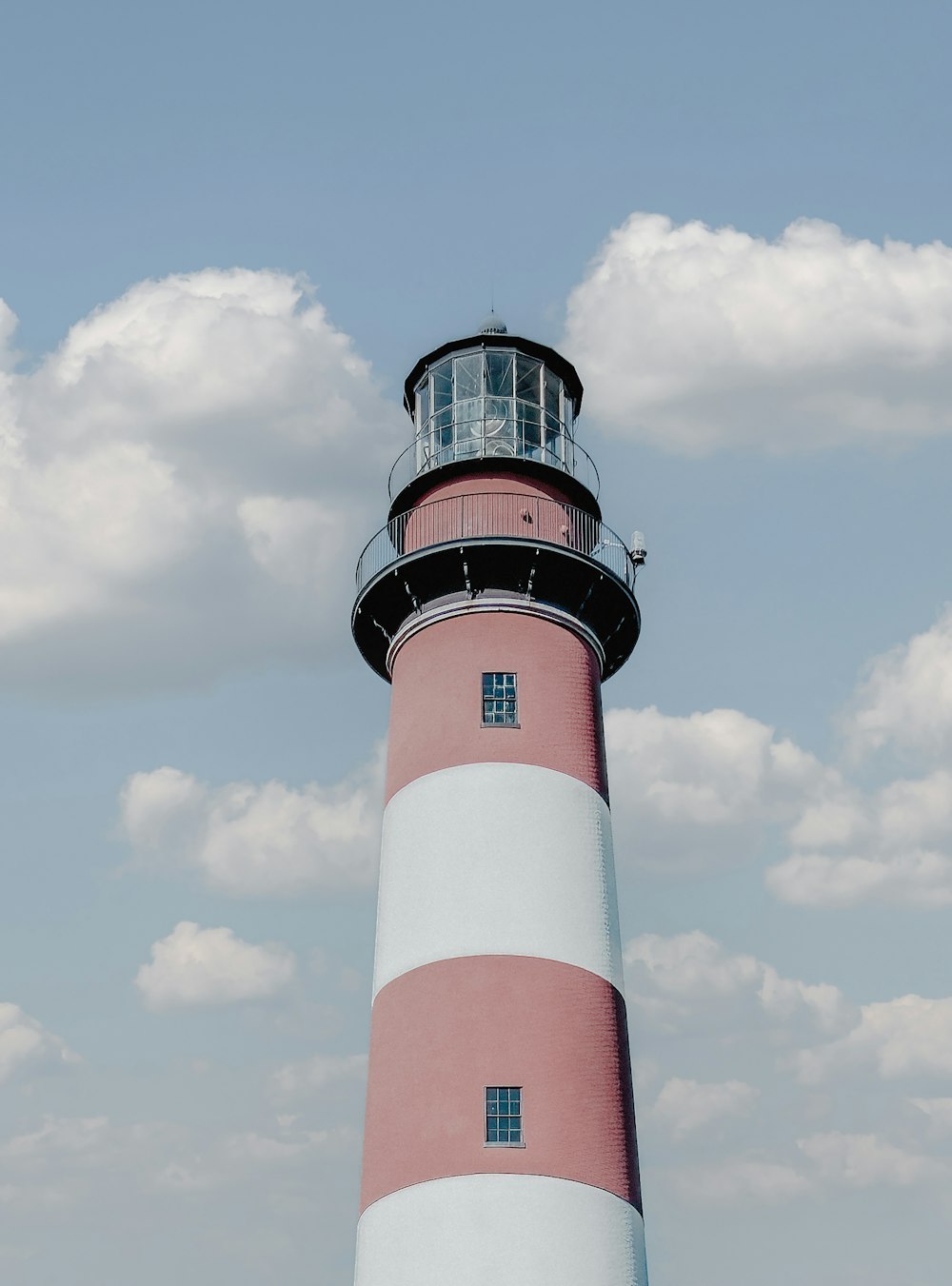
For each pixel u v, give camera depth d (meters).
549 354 42.56
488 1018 34.56
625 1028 36.59
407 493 41.44
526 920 35.72
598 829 37.78
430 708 38.56
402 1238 32.97
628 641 42.78
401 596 40.38
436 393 42.53
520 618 39.25
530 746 37.75
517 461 40.47
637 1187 34.97
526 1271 32.06
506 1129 33.50
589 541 40.97
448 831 36.78
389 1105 34.75
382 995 36.47
